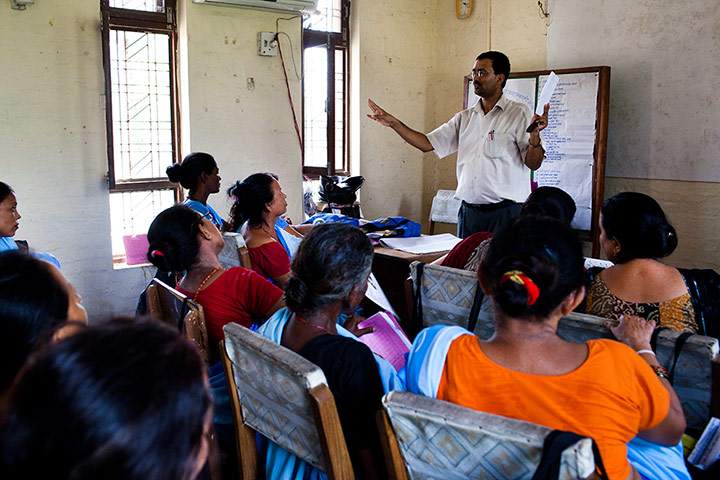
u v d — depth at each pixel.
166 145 4.10
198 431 0.54
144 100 3.96
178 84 4.06
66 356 0.52
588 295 1.71
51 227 3.58
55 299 0.92
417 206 5.58
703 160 3.98
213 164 3.32
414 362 1.18
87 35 3.56
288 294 1.38
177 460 0.52
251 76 4.15
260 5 3.98
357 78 4.99
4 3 3.31
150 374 0.51
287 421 1.30
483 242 2.14
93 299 3.76
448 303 1.85
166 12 3.95
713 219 3.97
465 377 1.12
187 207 1.99
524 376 1.08
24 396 0.51
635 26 4.22
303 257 1.36
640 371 1.09
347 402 1.28
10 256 0.95
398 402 1.03
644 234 1.61
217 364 1.84
